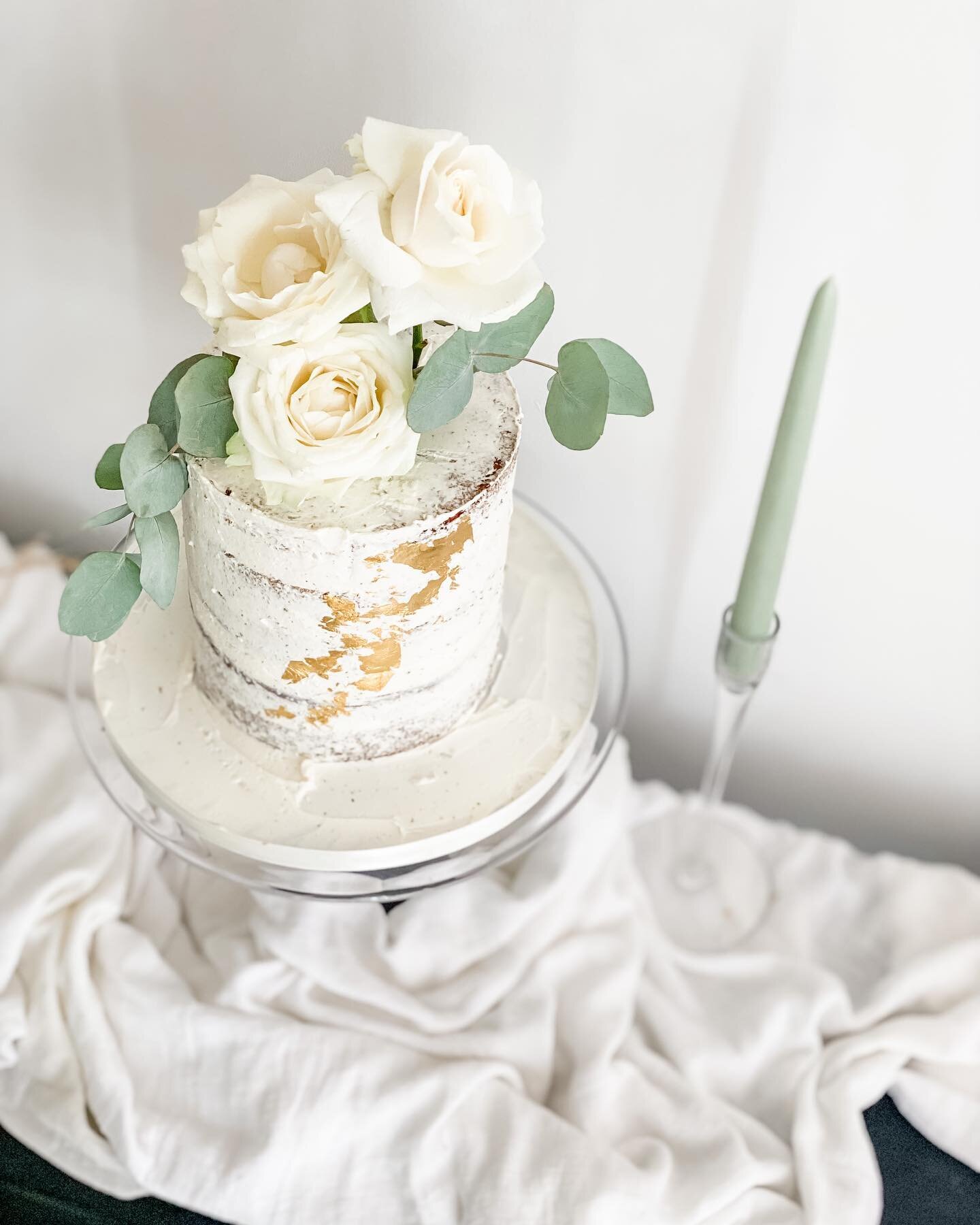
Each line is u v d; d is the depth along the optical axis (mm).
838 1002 1186
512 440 959
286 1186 1074
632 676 1401
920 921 1254
